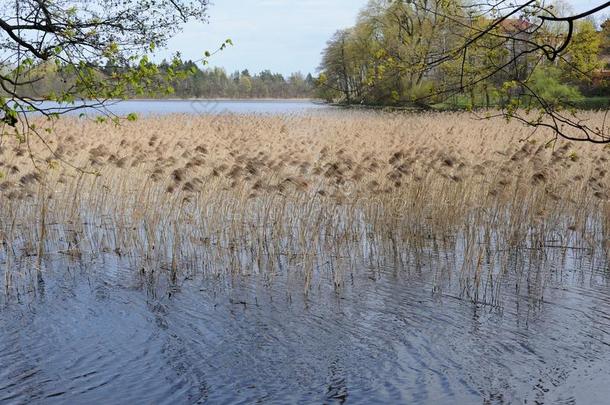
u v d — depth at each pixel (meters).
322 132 26.50
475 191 16.34
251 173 14.30
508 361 8.78
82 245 14.47
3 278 12.34
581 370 8.46
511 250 14.20
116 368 8.66
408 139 22.28
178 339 9.65
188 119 33.34
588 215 15.96
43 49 9.34
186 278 12.63
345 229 14.22
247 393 7.96
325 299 11.39
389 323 10.23
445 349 9.21
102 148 15.67
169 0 11.78
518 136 22.69
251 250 13.97
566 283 12.09
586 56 8.95
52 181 16.58
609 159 16.34
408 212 14.80
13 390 8.01
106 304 11.13
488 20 8.17
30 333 9.82
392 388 8.05
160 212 14.95
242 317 10.55
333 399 7.78
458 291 11.73
